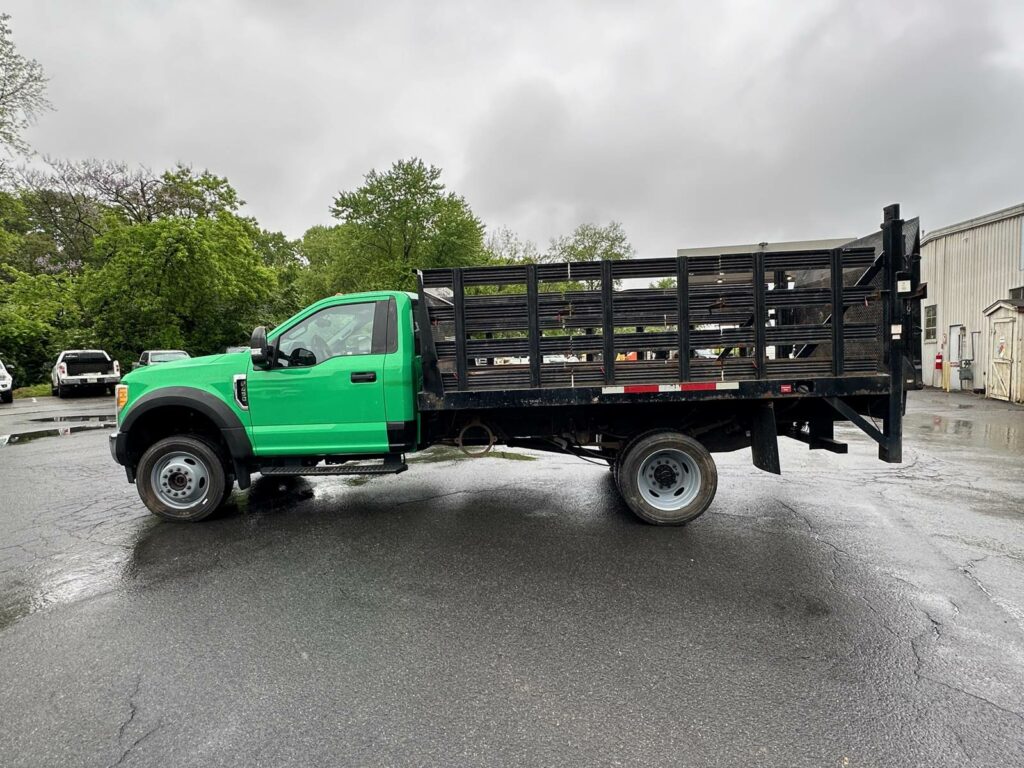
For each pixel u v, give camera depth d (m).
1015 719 2.30
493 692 2.52
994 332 14.05
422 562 4.09
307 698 2.49
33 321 26.58
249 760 2.11
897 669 2.66
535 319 4.71
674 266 4.65
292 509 5.49
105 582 3.77
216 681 2.63
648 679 2.60
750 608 3.30
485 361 4.91
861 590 3.51
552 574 3.84
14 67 23.00
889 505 5.34
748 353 4.80
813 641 2.92
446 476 6.91
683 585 3.63
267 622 3.20
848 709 2.37
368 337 4.99
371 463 5.17
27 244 36.22
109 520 5.18
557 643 2.94
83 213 37.22
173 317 29.06
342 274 34.88
